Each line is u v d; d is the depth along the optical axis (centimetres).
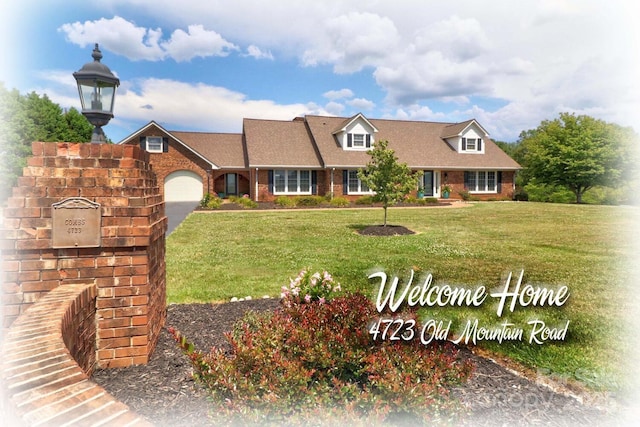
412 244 1052
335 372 252
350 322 303
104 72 352
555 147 3281
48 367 182
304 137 2853
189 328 415
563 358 369
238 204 2439
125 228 314
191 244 1039
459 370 248
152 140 2592
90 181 307
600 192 3209
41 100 3622
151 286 345
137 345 324
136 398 269
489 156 3069
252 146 2648
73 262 307
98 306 314
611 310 521
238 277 680
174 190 2656
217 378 210
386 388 205
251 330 373
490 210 2138
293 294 412
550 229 1378
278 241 1095
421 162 2820
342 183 2666
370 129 2791
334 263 802
